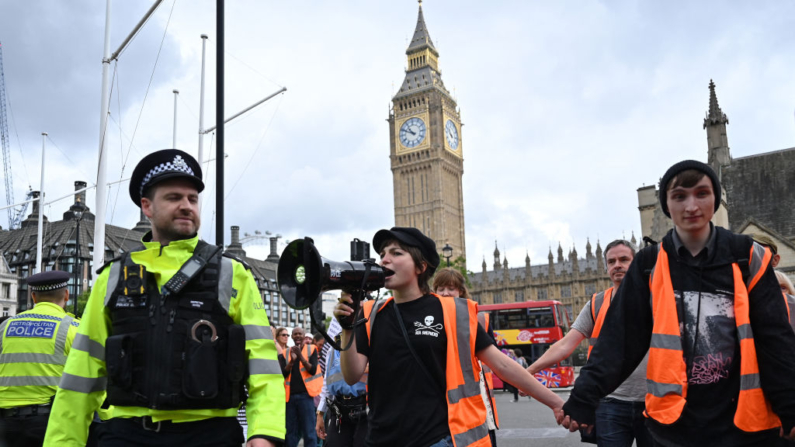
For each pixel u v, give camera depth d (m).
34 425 5.86
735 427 3.18
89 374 3.37
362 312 4.00
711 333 3.30
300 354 9.95
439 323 3.82
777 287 3.31
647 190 57.50
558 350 5.93
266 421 3.14
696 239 3.42
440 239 120.25
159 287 3.31
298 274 3.38
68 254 87.69
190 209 3.48
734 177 49.31
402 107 129.00
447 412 3.69
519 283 134.38
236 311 3.39
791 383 3.10
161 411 3.17
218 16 13.08
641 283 3.58
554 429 14.10
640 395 5.52
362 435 6.33
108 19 18.55
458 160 132.62
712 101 52.88
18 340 5.95
